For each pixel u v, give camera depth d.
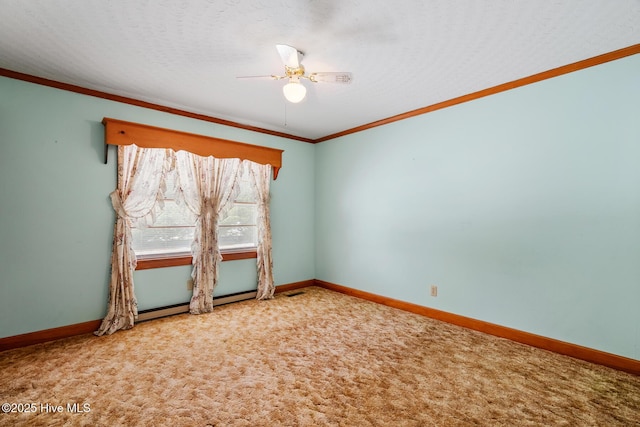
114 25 1.90
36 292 2.61
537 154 2.57
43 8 1.74
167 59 2.34
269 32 1.98
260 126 4.07
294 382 1.97
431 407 1.72
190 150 3.38
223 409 1.69
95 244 2.90
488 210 2.87
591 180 2.31
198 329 2.90
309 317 3.25
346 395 1.83
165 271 3.30
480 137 2.92
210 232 3.57
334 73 2.22
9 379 1.99
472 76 2.61
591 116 2.30
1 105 2.50
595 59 2.27
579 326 2.35
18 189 2.55
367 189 4.00
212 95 3.03
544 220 2.53
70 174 2.79
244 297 3.88
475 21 1.86
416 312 3.41
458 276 3.08
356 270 4.15
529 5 1.71
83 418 1.61
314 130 4.29
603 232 2.25
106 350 2.44
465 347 2.52
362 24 1.90
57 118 2.73
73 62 2.38
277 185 4.34
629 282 2.14
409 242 3.52
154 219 3.20
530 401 1.78
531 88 2.60
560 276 2.45
